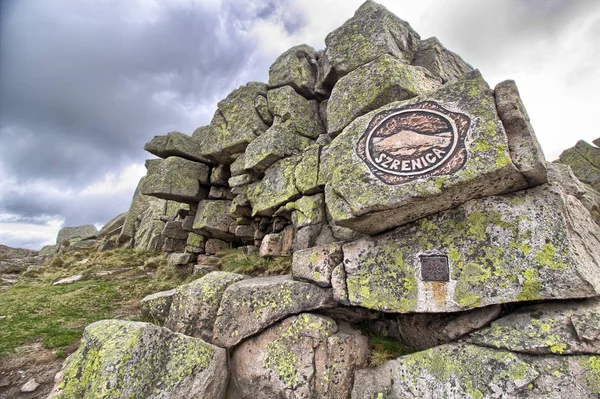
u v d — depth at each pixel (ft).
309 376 14.55
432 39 25.34
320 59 29.25
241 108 33.01
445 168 13.07
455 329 13.46
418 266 14.28
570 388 10.31
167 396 13.24
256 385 15.43
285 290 17.07
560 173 18.81
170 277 36.22
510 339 11.79
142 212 80.43
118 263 50.29
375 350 15.76
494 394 11.08
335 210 15.49
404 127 14.89
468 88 14.07
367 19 23.00
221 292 18.43
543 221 12.46
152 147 40.24
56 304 27.61
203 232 38.04
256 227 32.09
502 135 12.48
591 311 11.22
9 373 16.51
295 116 27.66
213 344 16.90
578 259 11.87
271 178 26.04
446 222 14.23
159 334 14.58
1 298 30.14
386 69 19.30
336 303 16.56
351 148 16.07
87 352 13.48
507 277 12.41
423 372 12.85
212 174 38.63
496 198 13.51
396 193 13.60
